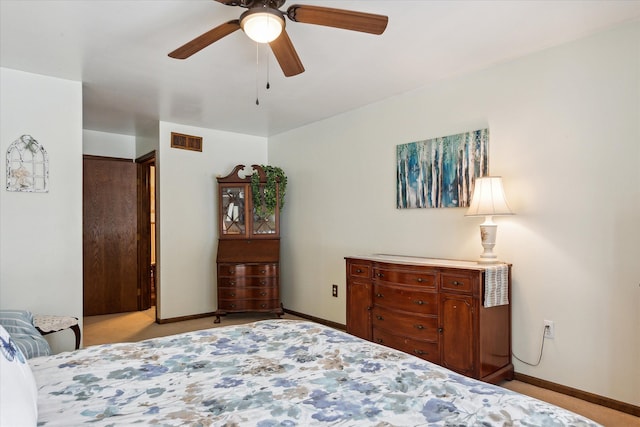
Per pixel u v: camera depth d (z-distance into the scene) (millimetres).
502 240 2998
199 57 2898
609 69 2496
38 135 3258
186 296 4863
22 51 2805
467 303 2688
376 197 3994
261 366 1540
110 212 5184
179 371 1497
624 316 2430
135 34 2549
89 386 1359
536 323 2805
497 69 3043
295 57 2199
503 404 1180
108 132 5246
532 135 2848
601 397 2506
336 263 4457
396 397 1249
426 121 3531
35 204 3256
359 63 3014
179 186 4824
